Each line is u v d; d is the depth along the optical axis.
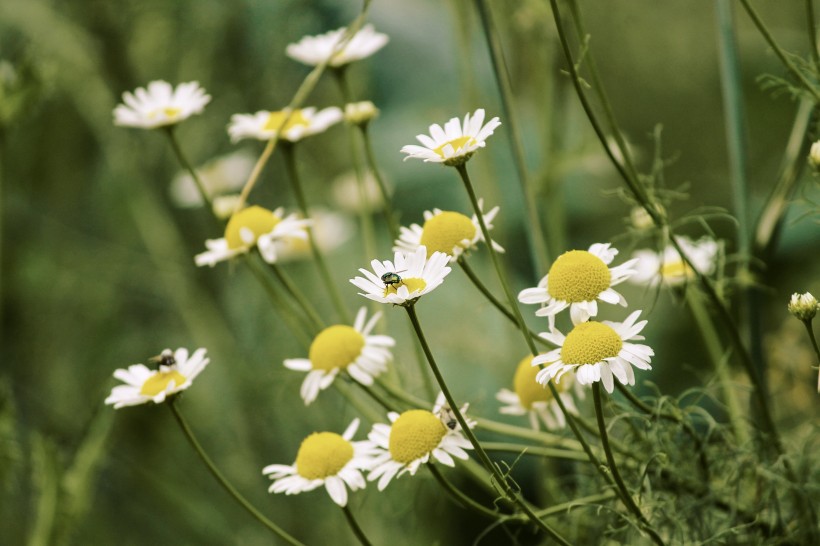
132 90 0.71
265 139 0.49
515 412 0.44
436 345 0.63
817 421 0.46
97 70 0.71
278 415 0.72
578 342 0.40
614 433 0.47
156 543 0.74
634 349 0.39
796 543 0.44
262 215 0.47
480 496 0.58
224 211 0.50
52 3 0.69
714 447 0.44
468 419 0.42
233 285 0.75
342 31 0.49
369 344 0.45
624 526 0.43
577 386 0.44
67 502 0.54
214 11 0.71
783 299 0.70
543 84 0.55
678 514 0.44
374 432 0.42
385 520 0.64
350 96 0.49
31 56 0.56
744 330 0.46
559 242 0.54
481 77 0.57
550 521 0.45
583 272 0.40
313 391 0.45
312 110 0.49
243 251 0.47
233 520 0.74
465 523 0.58
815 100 0.42
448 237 0.42
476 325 0.63
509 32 0.56
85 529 0.69
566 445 0.44
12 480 0.56
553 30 0.54
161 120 0.48
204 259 0.47
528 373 0.44
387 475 0.41
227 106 0.74
